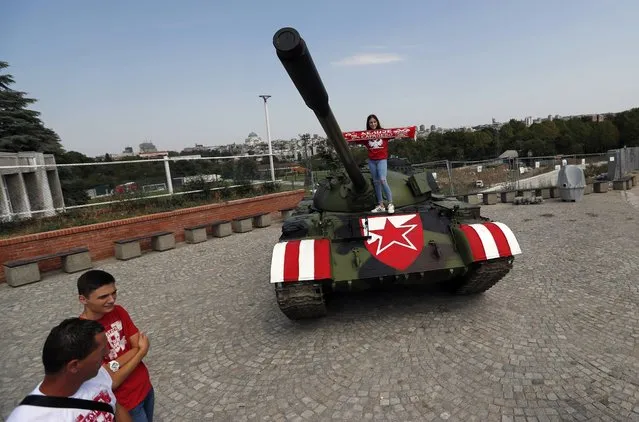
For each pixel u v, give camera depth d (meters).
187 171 15.09
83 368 1.88
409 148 42.41
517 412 3.46
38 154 15.05
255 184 16.62
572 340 4.55
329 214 6.26
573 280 6.46
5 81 20.73
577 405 3.49
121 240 10.59
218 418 3.72
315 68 3.34
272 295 6.91
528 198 15.55
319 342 5.01
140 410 2.72
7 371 4.95
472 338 4.77
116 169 13.77
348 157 5.22
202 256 10.28
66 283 8.70
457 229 5.34
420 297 6.15
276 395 4.00
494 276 5.27
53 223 10.86
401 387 3.94
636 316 5.03
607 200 15.23
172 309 6.61
